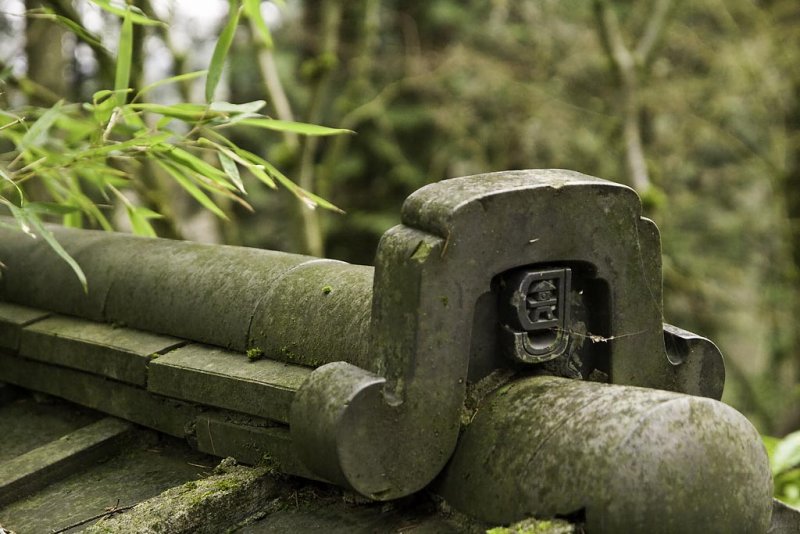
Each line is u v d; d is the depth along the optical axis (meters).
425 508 1.59
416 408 1.46
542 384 1.53
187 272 2.04
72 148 2.45
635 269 1.63
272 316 1.82
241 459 1.78
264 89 4.45
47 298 2.32
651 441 1.35
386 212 7.71
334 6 4.68
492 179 1.55
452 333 1.47
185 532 1.60
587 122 6.61
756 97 6.43
